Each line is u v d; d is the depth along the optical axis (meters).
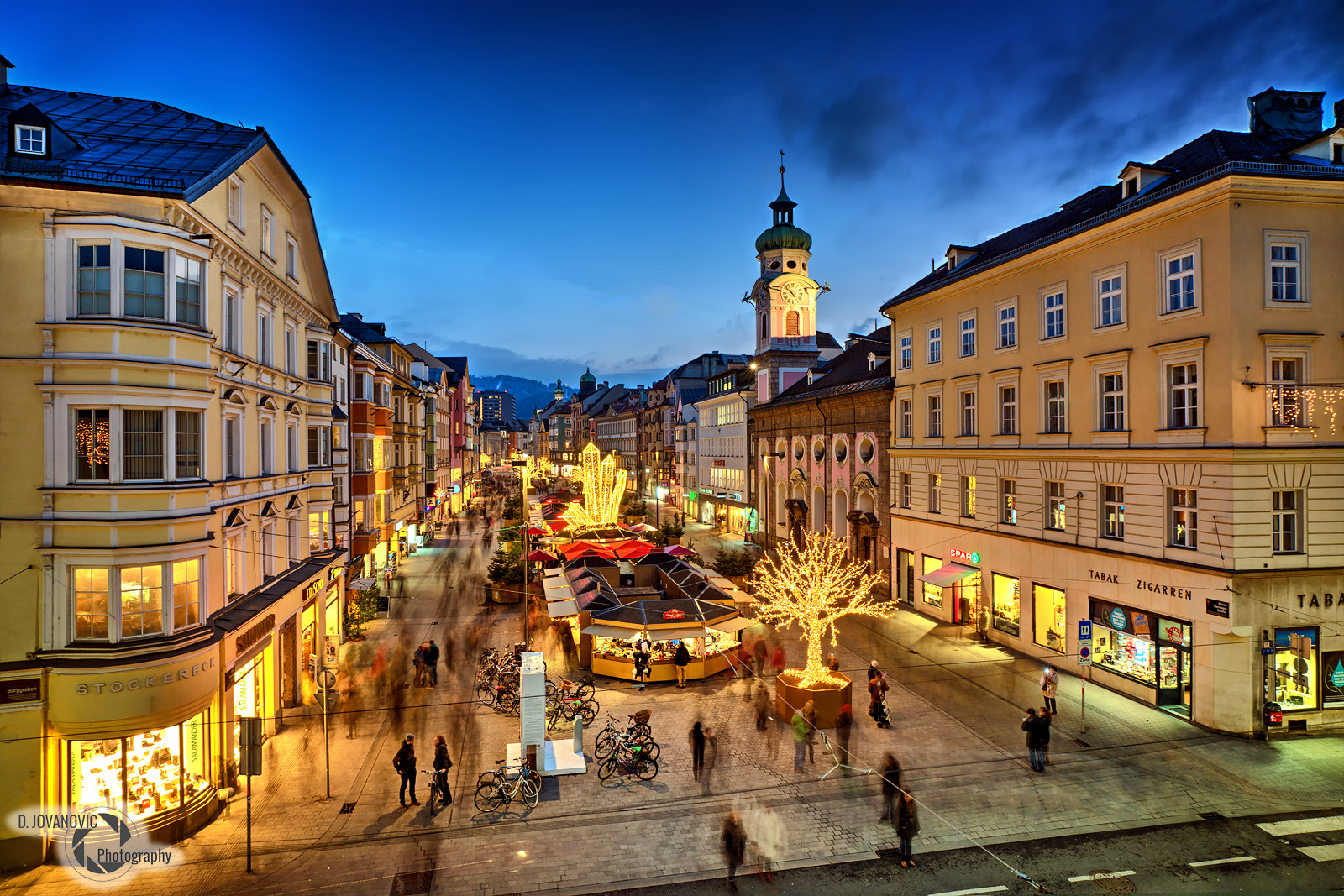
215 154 16.06
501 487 120.62
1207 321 19.05
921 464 33.12
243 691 17.47
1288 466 18.41
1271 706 18.23
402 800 15.28
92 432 13.42
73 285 13.34
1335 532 18.69
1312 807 14.66
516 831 14.23
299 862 13.13
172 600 13.83
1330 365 18.81
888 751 17.80
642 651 23.55
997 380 27.91
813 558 30.81
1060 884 12.06
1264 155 19.97
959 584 30.78
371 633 29.72
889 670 24.42
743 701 21.80
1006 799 15.21
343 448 30.25
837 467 41.72
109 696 13.18
